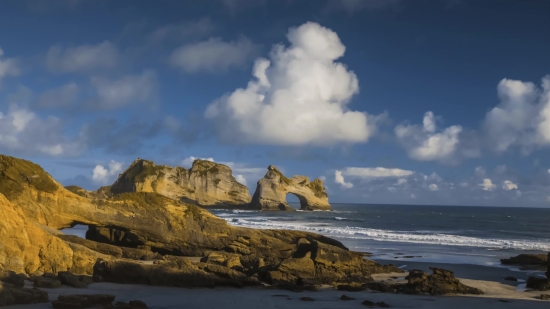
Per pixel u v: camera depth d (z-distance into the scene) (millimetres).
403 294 17094
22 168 22484
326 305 13703
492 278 22094
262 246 26875
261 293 15906
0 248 14953
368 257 29125
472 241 40156
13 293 11398
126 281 16391
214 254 22328
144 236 26016
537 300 15969
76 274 16703
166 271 16469
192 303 13383
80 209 24125
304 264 20031
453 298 16016
